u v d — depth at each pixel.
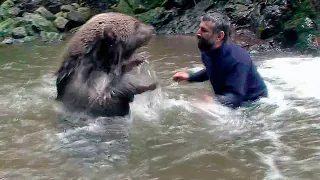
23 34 11.70
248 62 5.41
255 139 4.61
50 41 11.30
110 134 4.80
